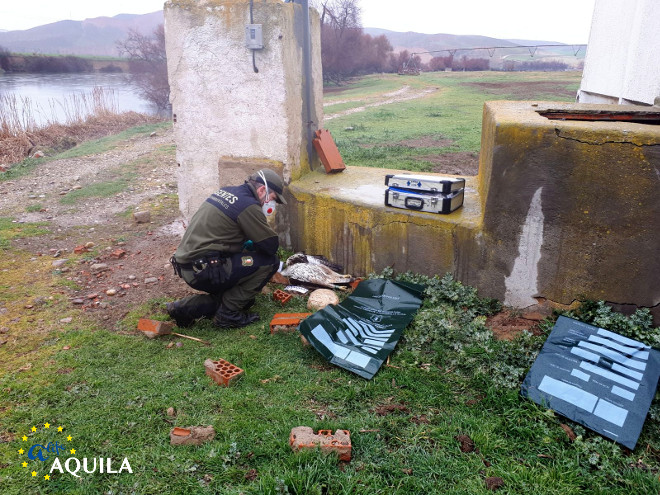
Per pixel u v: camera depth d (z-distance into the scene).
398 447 2.57
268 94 4.73
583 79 9.41
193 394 2.97
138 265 5.24
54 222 6.77
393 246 4.28
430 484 2.30
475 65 62.38
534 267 3.62
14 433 2.65
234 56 4.75
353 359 3.28
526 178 3.46
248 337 3.69
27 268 5.12
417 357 3.34
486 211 3.69
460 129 12.19
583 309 3.48
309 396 2.98
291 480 2.24
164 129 15.77
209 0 4.69
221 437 2.60
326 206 4.61
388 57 57.75
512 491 2.26
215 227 3.63
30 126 15.61
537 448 2.57
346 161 8.38
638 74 5.94
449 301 3.89
